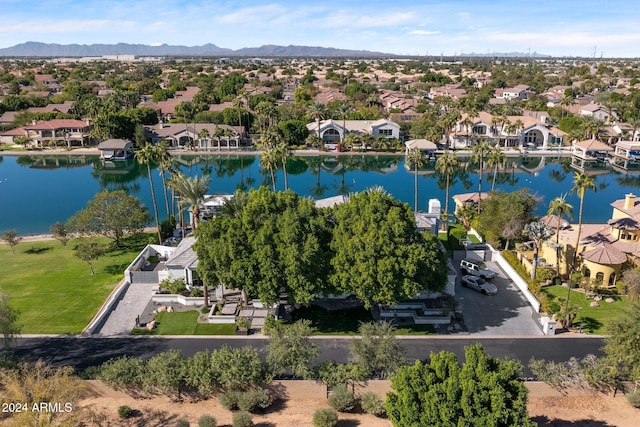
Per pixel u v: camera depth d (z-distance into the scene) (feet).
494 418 88.74
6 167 422.00
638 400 118.32
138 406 119.03
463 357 140.56
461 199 272.72
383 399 118.62
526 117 499.10
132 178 390.21
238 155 453.58
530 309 169.48
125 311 167.02
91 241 220.64
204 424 106.83
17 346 144.77
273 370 122.83
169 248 209.77
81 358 139.74
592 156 435.53
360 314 165.27
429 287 157.07
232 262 149.28
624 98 584.40
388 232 148.97
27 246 228.84
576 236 200.34
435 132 446.60
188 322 160.15
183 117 539.29
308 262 146.30
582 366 130.41
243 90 637.71
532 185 365.61
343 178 384.68
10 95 652.48
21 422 94.99
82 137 481.87
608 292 178.40
